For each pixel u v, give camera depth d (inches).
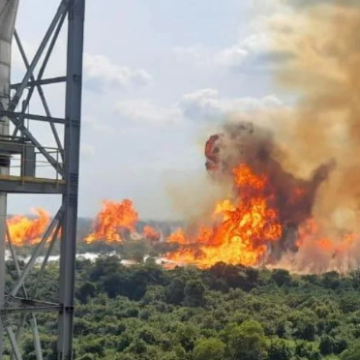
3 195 1011.3
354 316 4584.2
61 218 1021.2
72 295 1019.9
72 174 1020.5
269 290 5915.4
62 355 1011.3
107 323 4355.3
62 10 1032.8
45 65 1064.8
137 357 3644.2
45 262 1042.7
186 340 3858.3
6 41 1030.4
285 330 4298.7
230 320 4441.4
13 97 1006.4
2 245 1018.1
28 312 999.6
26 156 1007.6
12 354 1088.2
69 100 1024.2
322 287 6141.7
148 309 4926.2
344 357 3821.4
